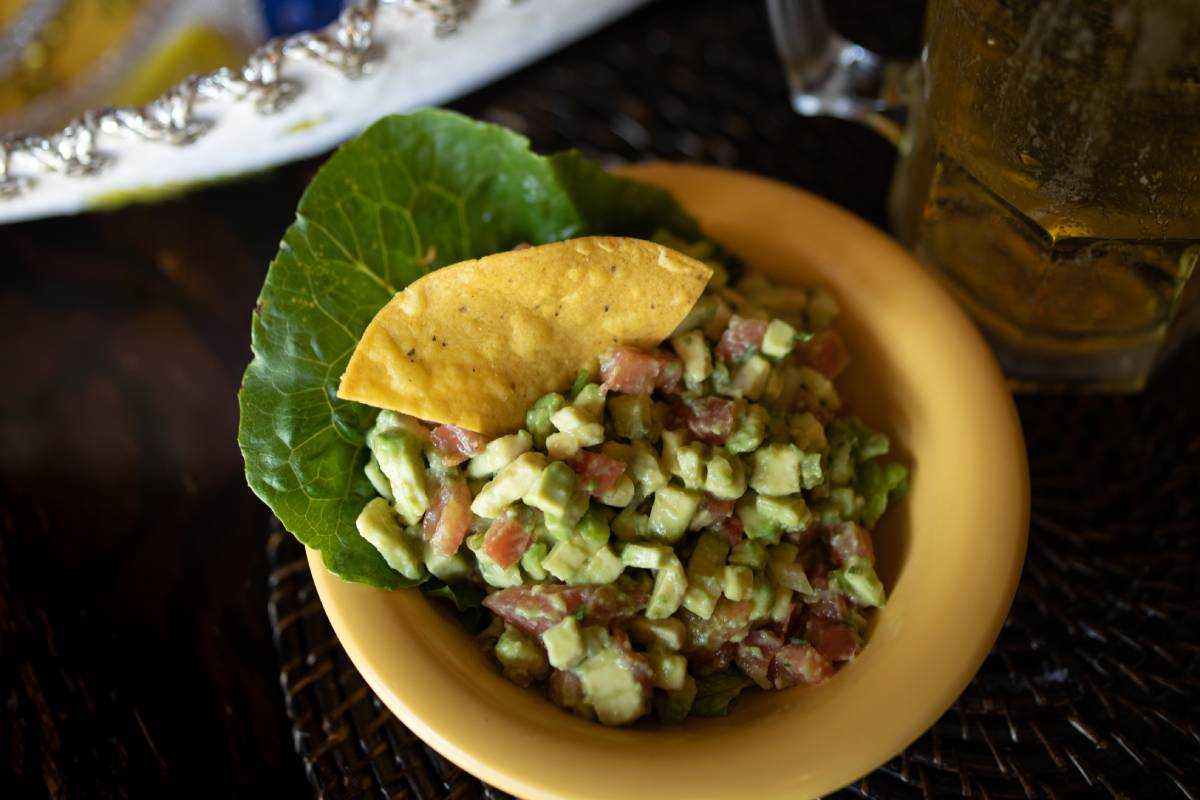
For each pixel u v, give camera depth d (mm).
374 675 249
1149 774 271
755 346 278
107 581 319
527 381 272
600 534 258
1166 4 231
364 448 280
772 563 267
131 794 284
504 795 274
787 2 370
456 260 310
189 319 369
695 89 403
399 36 331
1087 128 251
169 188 378
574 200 311
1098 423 334
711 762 237
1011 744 279
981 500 268
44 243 386
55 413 352
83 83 394
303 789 285
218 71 327
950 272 322
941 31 277
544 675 260
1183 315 306
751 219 322
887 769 275
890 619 263
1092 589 303
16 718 294
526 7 346
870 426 295
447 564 264
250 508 331
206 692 300
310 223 289
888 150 387
